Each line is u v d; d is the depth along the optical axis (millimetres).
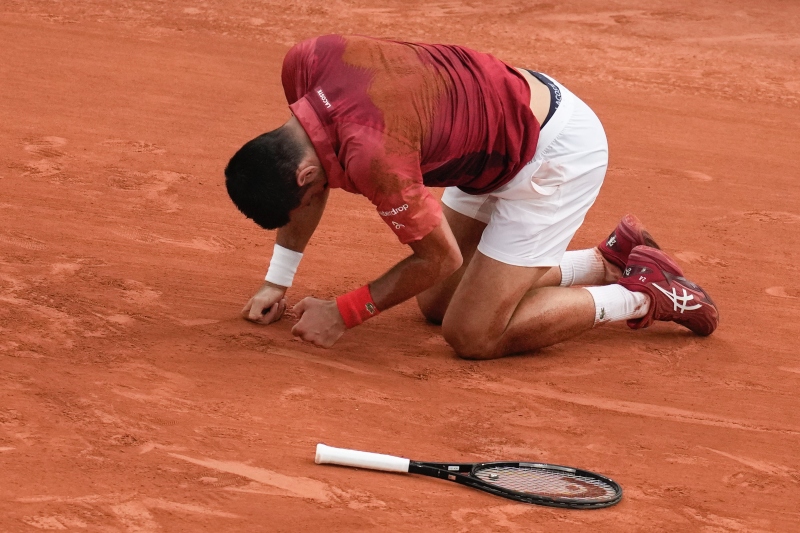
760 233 25328
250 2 46875
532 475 13398
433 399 15727
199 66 37312
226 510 12047
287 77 15766
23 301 17844
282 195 14609
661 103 37438
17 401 14250
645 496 13359
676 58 43188
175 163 26906
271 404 14992
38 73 34438
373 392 15750
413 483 13188
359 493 12703
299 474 13008
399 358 17234
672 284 18188
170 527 11578
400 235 15078
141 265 20141
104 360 15883
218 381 15562
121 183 25031
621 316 18000
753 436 15391
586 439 14883
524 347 17594
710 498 13438
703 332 18906
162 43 39969
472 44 43625
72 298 18188
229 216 23531
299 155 14609
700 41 45531
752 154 32125
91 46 38531
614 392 16562
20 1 43844
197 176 26062
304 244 17703
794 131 35062
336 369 16500
